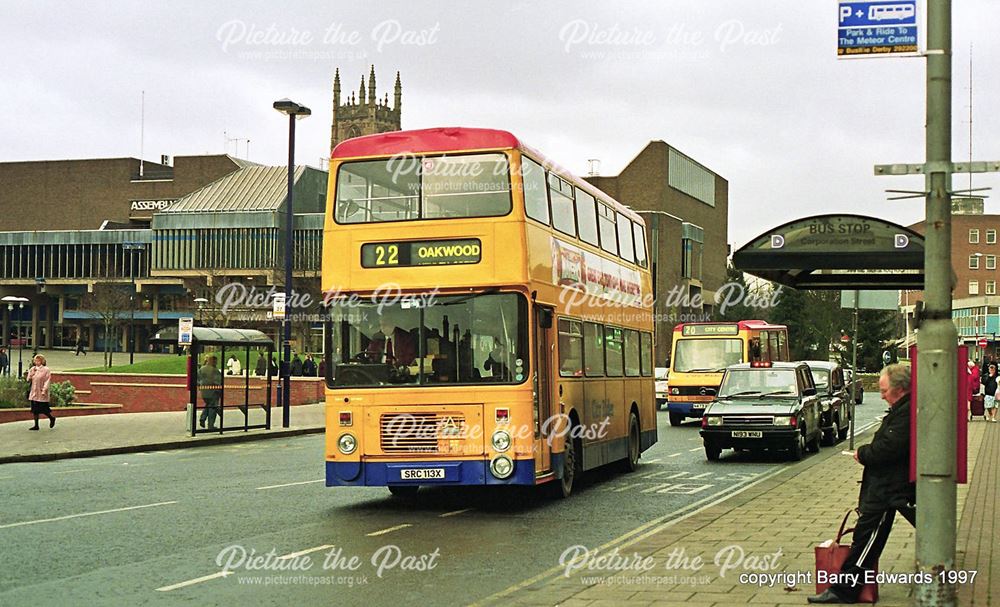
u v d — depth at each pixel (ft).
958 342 25.20
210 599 30.76
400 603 30.40
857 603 28.04
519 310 50.44
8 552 38.52
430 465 50.11
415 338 50.96
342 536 43.06
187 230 359.05
